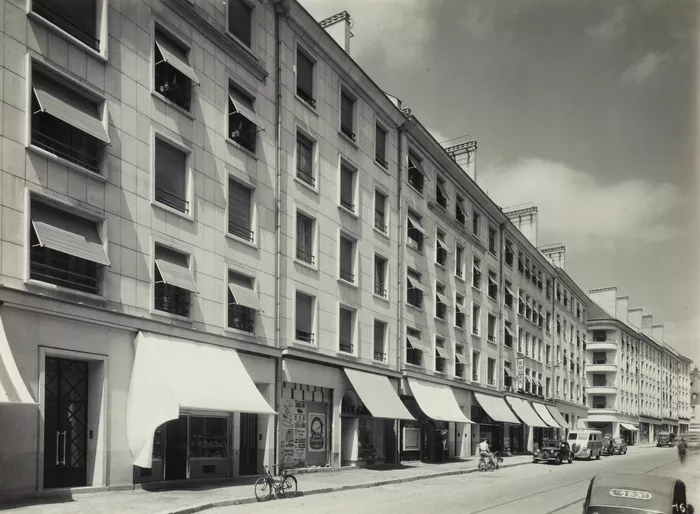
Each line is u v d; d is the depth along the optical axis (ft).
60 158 48.85
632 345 252.83
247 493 53.36
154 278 57.41
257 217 72.13
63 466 49.37
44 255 48.49
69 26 51.80
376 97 99.35
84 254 49.37
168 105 60.54
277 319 73.92
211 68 66.90
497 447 147.95
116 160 54.19
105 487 50.19
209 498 49.06
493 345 145.07
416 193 112.78
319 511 46.85
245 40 73.36
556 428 190.29
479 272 138.72
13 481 43.62
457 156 151.12
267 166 74.64
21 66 46.85
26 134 46.62
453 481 78.84
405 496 59.41
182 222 61.16
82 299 50.14
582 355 227.20
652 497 26.00
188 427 61.26
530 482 78.69
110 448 51.52
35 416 45.32
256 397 62.28
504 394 148.36
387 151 104.88
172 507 43.45
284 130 78.13
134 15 57.41
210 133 66.03
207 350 61.82
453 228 128.16
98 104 53.52
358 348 90.58
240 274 69.41
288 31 80.38
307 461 78.33
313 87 85.87
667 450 191.42
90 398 51.80
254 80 73.61
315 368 80.38
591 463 126.52
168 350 56.44
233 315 67.77
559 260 211.00
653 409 232.12
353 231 92.02
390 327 100.22
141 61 57.82
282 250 76.13
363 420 91.81
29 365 45.55
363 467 88.84
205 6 66.33
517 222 193.77
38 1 49.42
